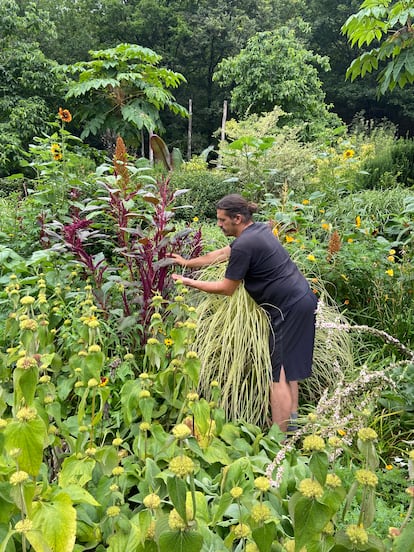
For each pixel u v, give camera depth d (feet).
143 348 8.34
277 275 7.97
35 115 35.88
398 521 5.47
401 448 7.35
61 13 61.72
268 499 4.87
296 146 20.42
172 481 3.09
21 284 8.76
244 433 6.98
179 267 9.78
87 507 4.77
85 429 5.01
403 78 13.44
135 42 65.00
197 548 3.06
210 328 8.52
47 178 12.32
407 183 19.99
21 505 3.40
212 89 68.44
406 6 12.23
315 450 3.00
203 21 64.18
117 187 9.62
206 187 18.21
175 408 6.66
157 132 33.19
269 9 66.85
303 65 40.57
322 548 3.11
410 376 7.88
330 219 13.97
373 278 10.73
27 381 3.69
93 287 9.18
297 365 7.82
